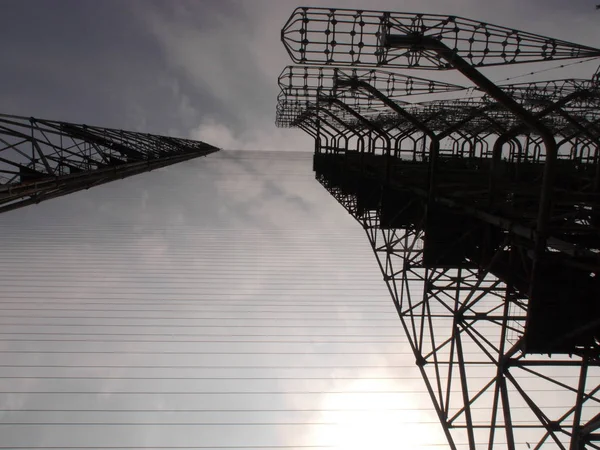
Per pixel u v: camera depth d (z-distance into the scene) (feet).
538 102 49.98
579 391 17.52
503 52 21.67
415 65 21.34
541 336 16.76
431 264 30.12
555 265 16.48
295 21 20.86
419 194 33.91
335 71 39.78
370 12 20.62
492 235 26.27
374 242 52.21
